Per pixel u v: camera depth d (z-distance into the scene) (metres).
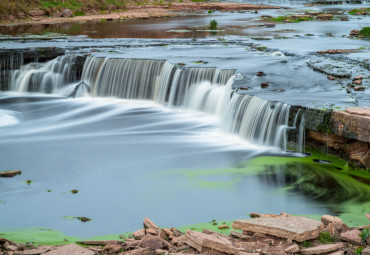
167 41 31.17
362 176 14.89
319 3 66.75
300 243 9.12
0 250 9.55
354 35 33.94
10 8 44.03
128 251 9.34
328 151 16.09
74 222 11.81
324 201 13.13
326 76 21.44
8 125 20.42
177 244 9.50
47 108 22.88
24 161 16.27
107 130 19.72
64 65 25.33
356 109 15.62
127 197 13.36
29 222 11.83
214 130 19.53
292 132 16.70
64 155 16.83
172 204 12.89
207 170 15.38
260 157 16.50
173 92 22.64
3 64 25.83
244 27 39.81
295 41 31.42
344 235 9.43
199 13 53.50
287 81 20.72
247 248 8.86
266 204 12.89
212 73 22.03
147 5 57.03
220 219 11.94
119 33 35.72
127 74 23.95
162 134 19.08
